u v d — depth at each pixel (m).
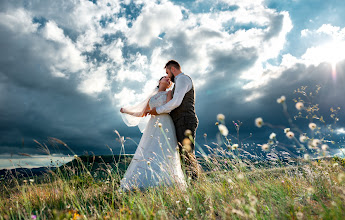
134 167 3.62
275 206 1.93
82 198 2.75
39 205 2.46
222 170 2.71
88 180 3.13
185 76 4.11
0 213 2.41
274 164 3.07
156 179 3.47
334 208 1.58
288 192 2.35
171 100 3.85
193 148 3.82
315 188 2.31
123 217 1.96
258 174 2.76
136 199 2.46
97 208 2.52
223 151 2.70
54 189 2.75
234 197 2.22
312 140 2.21
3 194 2.96
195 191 2.53
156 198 2.55
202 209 2.19
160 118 3.96
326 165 2.61
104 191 3.03
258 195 2.27
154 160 3.61
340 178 1.64
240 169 2.54
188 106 4.00
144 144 3.86
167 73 4.39
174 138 3.94
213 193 2.40
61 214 1.77
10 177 2.98
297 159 2.85
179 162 3.75
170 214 2.06
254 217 1.63
